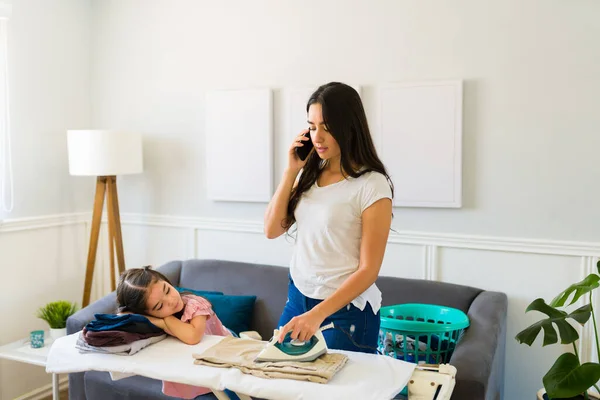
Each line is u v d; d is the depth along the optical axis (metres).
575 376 2.29
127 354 1.80
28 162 3.57
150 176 3.88
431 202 3.11
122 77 3.92
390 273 3.27
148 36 3.82
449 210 3.12
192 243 3.77
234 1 3.55
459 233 3.10
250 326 3.19
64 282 3.83
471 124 3.04
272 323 3.16
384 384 1.55
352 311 1.90
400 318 2.90
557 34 2.86
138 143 3.56
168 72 3.78
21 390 3.53
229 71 3.59
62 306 3.30
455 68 3.05
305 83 3.39
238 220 3.62
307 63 3.38
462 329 2.67
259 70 3.51
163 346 1.89
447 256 3.13
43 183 3.67
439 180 3.08
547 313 2.41
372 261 1.81
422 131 3.10
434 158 3.08
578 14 2.82
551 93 2.89
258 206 3.57
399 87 3.13
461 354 2.24
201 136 3.70
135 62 3.87
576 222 2.88
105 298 3.09
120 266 3.69
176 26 3.73
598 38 2.79
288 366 1.61
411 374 1.64
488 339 2.41
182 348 1.88
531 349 2.99
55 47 3.74
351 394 1.49
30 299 3.59
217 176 3.62
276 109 3.47
